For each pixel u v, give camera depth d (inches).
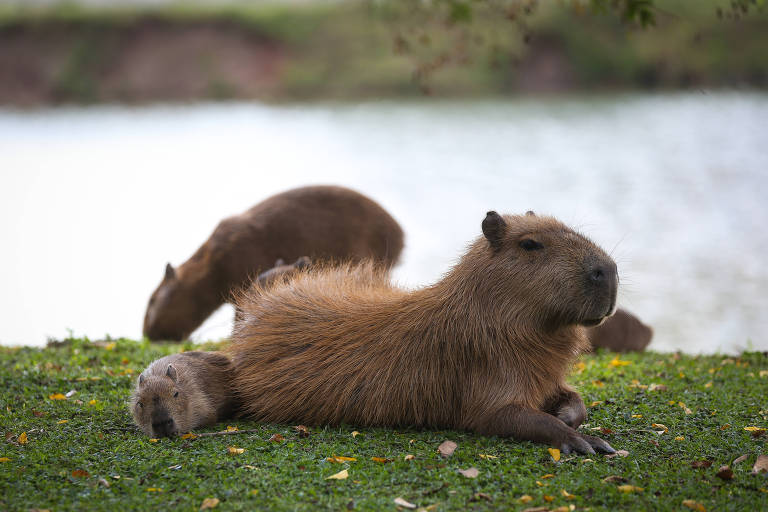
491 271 360.2
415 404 369.4
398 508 288.5
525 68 3644.2
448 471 316.2
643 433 373.7
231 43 3929.6
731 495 298.8
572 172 2253.9
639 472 319.9
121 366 511.8
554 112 3243.1
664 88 3501.5
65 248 1521.9
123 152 2748.5
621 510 287.0
